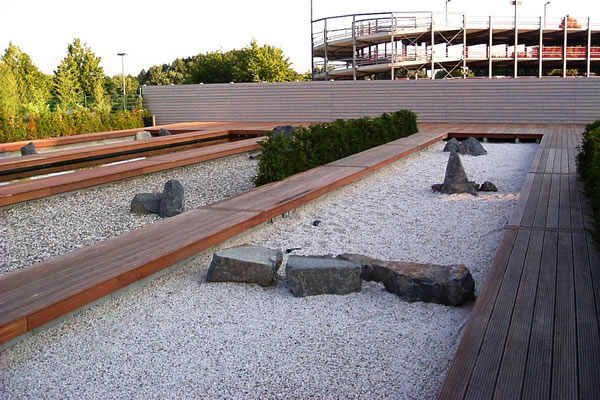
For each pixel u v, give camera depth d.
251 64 41.59
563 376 2.67
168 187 7.34
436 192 8.31
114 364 3.35
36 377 3.22
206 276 4.79
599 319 3.32
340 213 7.07
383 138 13.34
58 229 6.71
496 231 6.09
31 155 12.62
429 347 3.48
